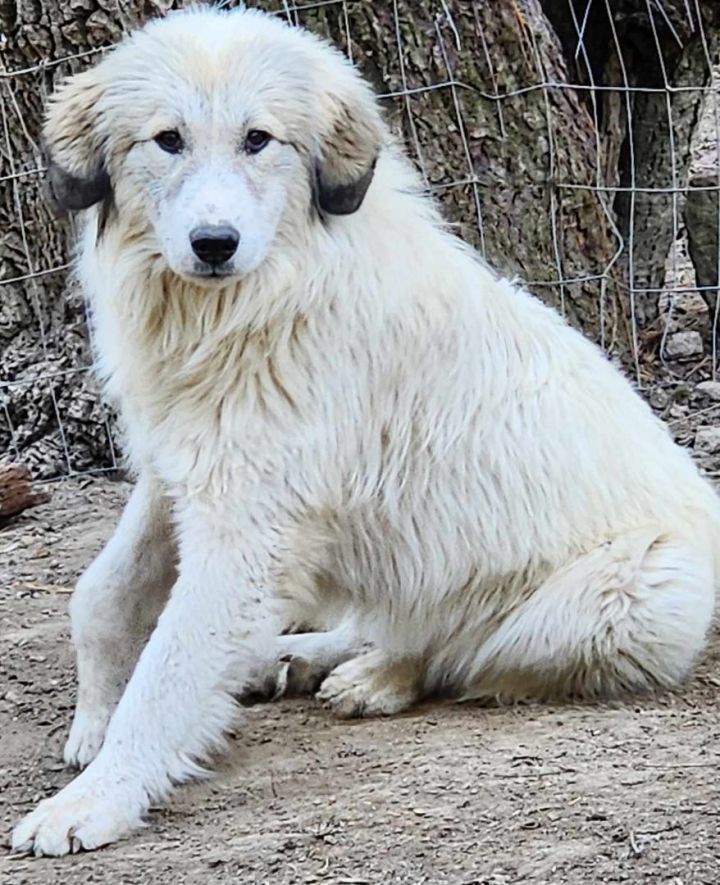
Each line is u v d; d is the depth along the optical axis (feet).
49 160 18.58
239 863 15.40
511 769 17.15
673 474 20.88
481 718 19.31
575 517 19.63
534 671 19.71
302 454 17.89
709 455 30.66
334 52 18.78
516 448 19.38
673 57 35.91
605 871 14.65
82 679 18.74
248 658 17.83
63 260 31.09
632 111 36.65
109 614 18.71
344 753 18.16
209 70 17.16
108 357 18.93
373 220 18.43
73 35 29.73
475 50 29.94
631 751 17.57
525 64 30.32
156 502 18.88
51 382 31.27
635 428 20.80
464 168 30.32
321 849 15.52
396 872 14.93
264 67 17.33
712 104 48.78
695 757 17.33
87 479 30.99
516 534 19.47
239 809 16.81
